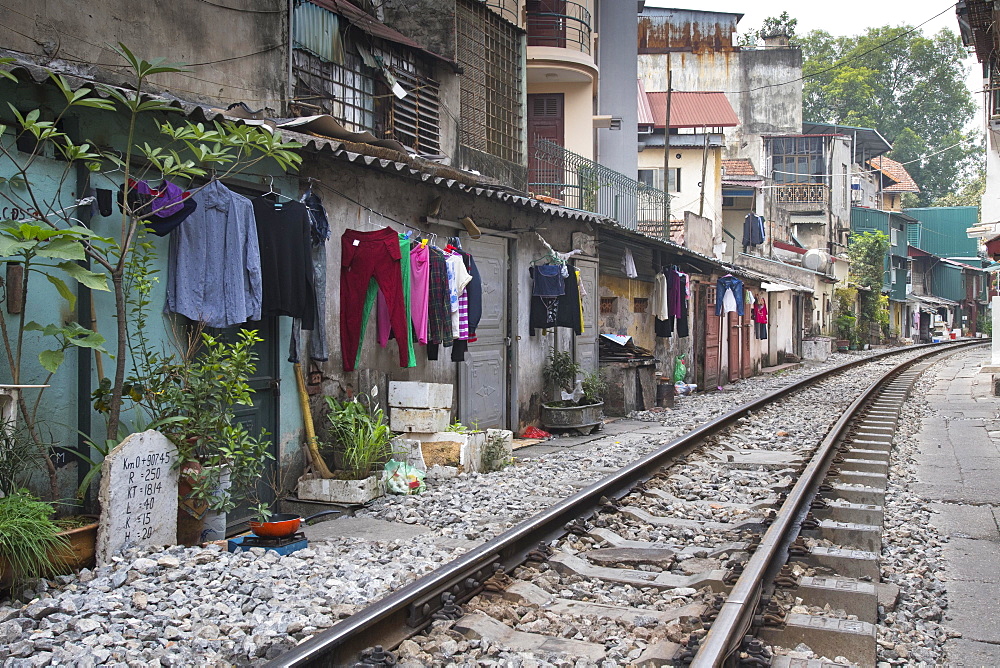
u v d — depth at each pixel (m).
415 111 14.02
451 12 14.81
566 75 21.14
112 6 8.77
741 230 42.44
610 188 21.64
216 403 6.62
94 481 6.25
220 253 7.22
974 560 6.98
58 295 6.20
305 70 11.49
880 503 8.77
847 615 5.40
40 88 6.14
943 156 76.00
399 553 6.52
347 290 9.22
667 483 9.38
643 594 5.77
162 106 6.29
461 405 11.67
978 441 13.32
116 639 4.43
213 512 6.94
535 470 10.15
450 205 11.24
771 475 9.95
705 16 51.06
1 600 5.02
